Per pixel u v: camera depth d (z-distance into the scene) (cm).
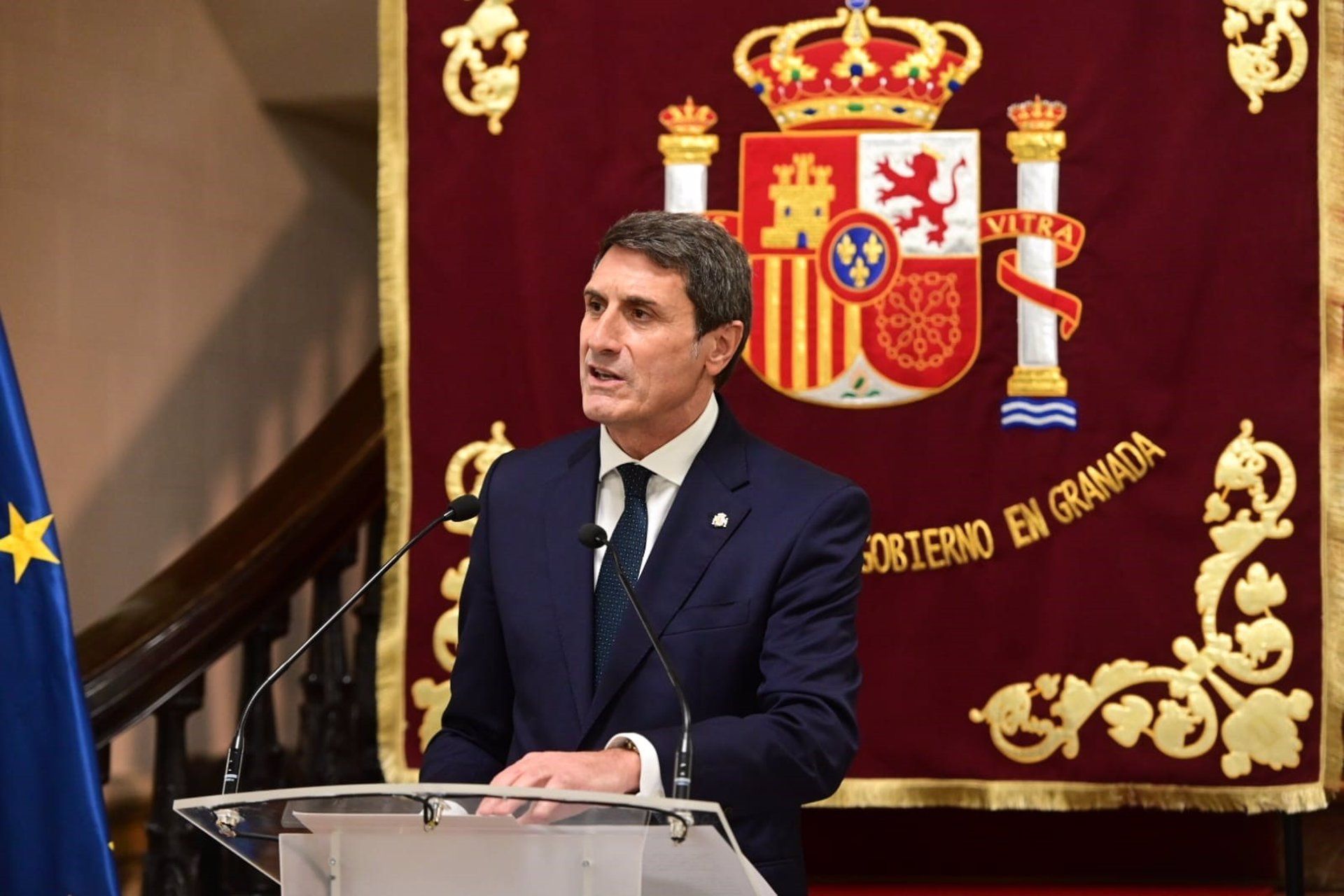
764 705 279
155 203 673
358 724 552
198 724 662
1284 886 507
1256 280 471
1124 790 468
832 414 482
